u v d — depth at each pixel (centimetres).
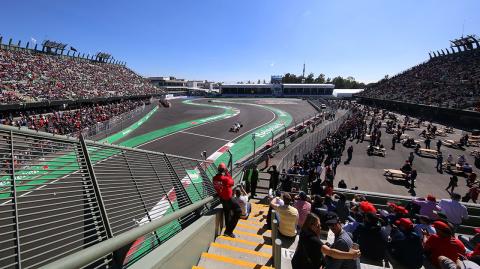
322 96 9844
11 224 230
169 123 4206
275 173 1207
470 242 701
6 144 266
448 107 3559
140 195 414
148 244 374
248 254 528
